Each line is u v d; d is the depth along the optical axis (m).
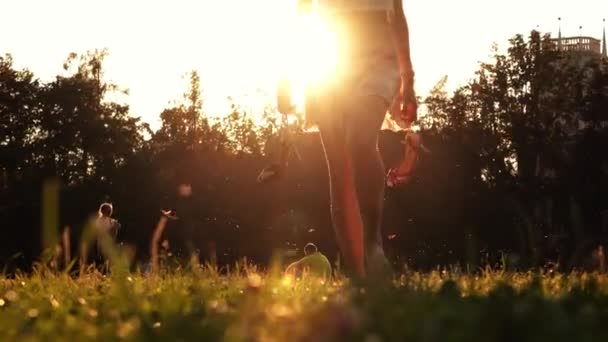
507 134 68.81
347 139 6.85
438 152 66.88
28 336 2.78
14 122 76.69
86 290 5.12
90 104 78.56
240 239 69.75
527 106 69.94
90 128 76.56
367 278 4.39
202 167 75.75
